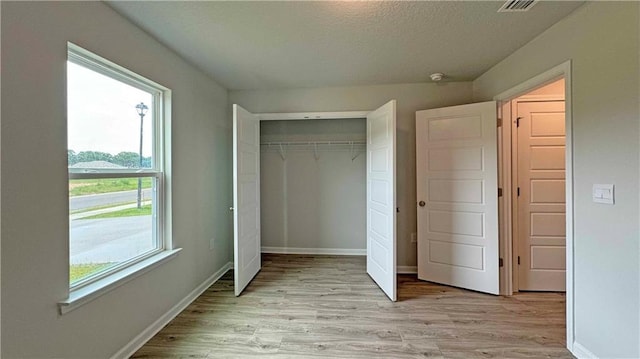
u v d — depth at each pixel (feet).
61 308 5.04
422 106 11.59
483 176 9.77
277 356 6.48
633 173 5.20
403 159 11.75
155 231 8.02
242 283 10.10
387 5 6.12
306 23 6.82
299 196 14.58
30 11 4.57
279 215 14.69
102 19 5.91
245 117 10.53
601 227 5.85
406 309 8.68
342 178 14.39
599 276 5.92
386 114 9.69
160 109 8.16
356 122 14.21
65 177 5.18
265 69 9.89
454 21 6.79
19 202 4.44
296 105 12.15
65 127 5.17
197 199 9.82
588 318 6.20
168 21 6.67
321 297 9.54
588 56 6.05
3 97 4.23
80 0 5.43
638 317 5.17
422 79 11.07
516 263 9.91
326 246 14.53
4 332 4.28
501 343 6.96
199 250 9.93
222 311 8.60
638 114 5.09
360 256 14.14
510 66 8.83
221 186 11.78
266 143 14.57
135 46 6.85
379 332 7.43
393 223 9.25
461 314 8.37
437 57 8.96
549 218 9.80
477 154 9.86
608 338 5.73
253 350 6.70
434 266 10.80
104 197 6.38
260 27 7.00
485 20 6.75
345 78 10.89
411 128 11.68
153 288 7.42
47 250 4.85
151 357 6.47
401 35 7.47
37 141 4.69
